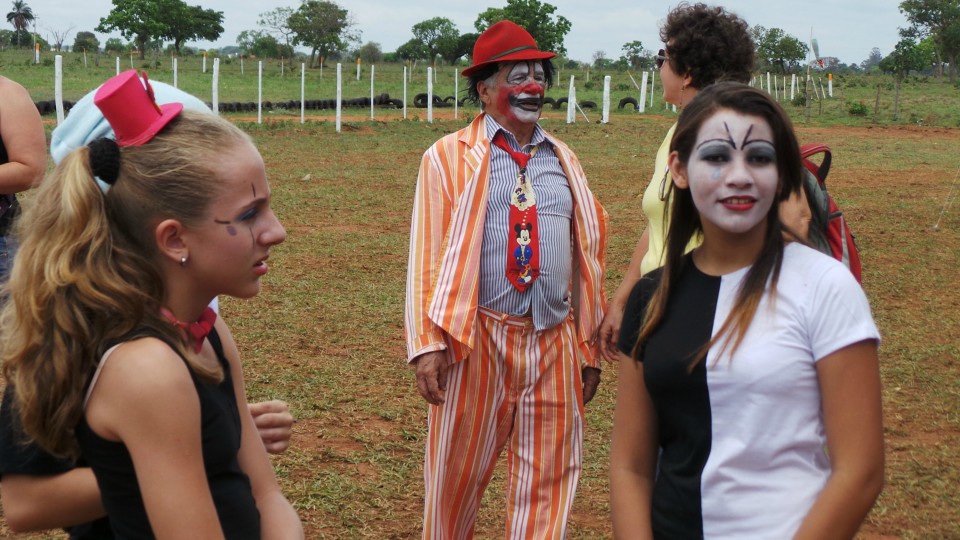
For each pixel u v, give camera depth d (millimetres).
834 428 2260
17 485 2084
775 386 2271
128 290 1914
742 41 3754
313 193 15383
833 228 3275
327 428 5957
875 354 2262
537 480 4027
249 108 33688
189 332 2086
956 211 14773
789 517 2287
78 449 1968
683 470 2430
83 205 1938
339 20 93500
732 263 2439
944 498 5211
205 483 1930
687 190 2520
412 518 4832
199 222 2012
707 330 2373
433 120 31297
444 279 3877
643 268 3818
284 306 8805
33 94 33781
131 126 2021
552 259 4004
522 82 4016
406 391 6691
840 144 25656
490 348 3967
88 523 2227
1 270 4289
